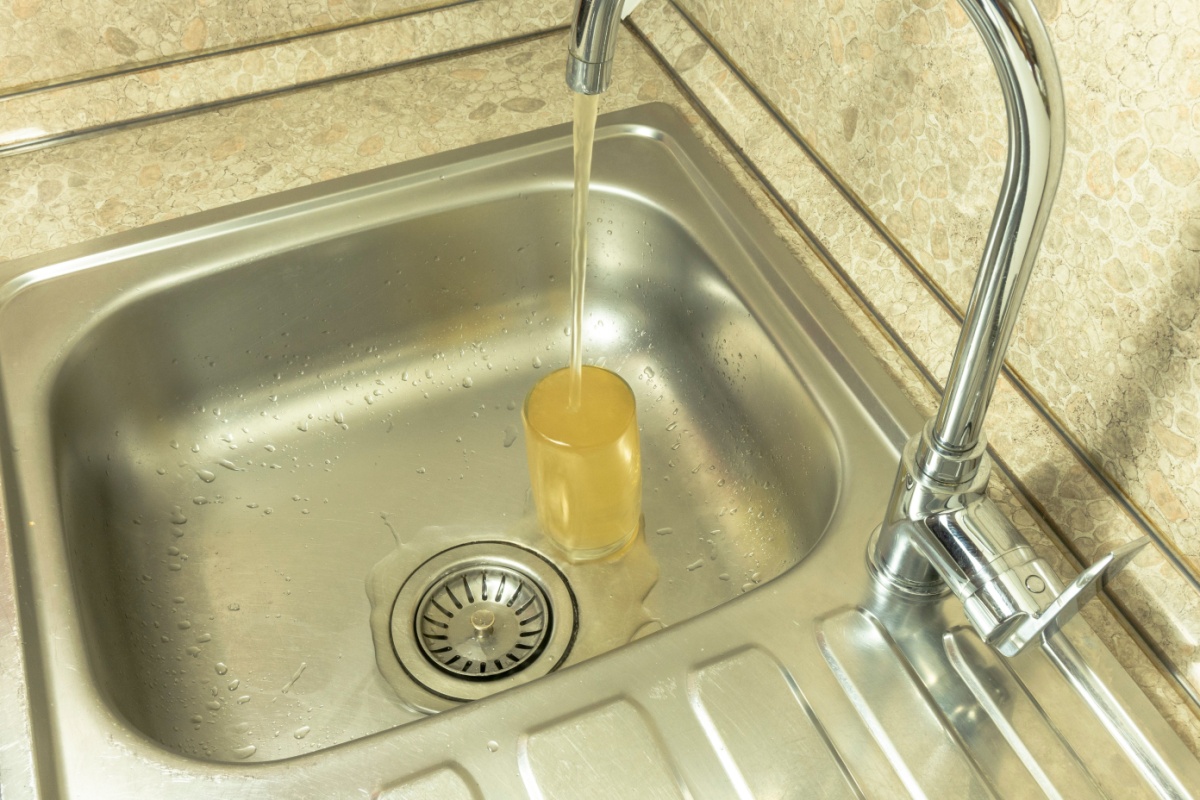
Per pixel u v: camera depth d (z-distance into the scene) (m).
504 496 0.83
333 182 0.83
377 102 0.89
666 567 0.78
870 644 0.58
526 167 0.85
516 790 0.52
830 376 0.71
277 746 0.69
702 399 0.86
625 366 0.90
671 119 0.89
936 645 0.58
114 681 0.65
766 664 0.57
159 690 0.70
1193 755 0.52
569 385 0.70
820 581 0.60
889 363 0.71
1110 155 0.53
